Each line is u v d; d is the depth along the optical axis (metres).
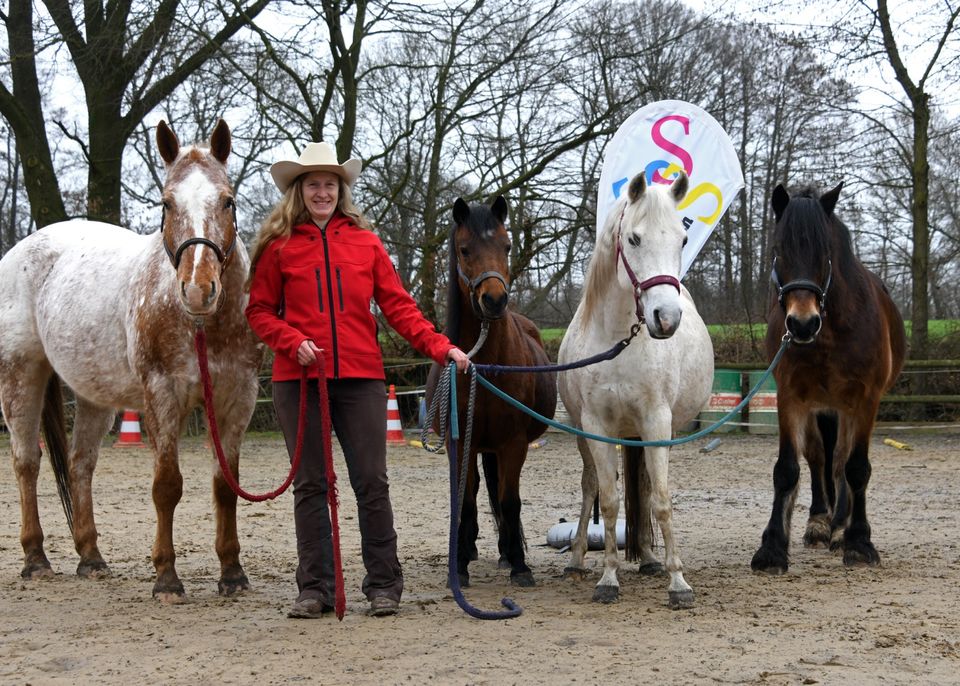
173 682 3.69
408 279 20.19
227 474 4.94
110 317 5.73
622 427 5.36
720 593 5.36
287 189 5.00
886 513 8.47
